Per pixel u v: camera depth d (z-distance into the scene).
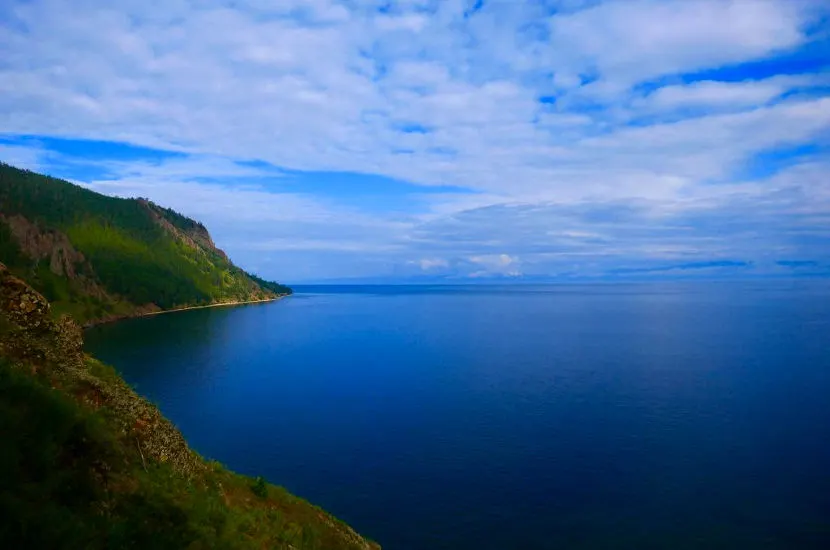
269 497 23.55
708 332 160.62
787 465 48.94
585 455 52.31
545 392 80.19
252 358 119.44
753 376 90.31
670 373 94.19
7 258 191.12
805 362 103.69
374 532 38.06
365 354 125.31
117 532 11.12
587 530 37.97
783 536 36.75
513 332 173.00
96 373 19.27
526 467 49.47
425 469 49.38
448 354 123.38
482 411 69.62
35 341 16.55
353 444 56.72
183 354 125.50
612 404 72.19
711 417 65.06
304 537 21.05
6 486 9.91
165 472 16.66
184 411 71.56
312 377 96.12
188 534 13.66
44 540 9.50
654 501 42.12
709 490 43.88
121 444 15.32
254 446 56.44
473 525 38.97
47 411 12.43
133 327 186.75
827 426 60.72
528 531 37.94
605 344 137.62
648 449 53.72
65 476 11.43
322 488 45.59
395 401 76.25
